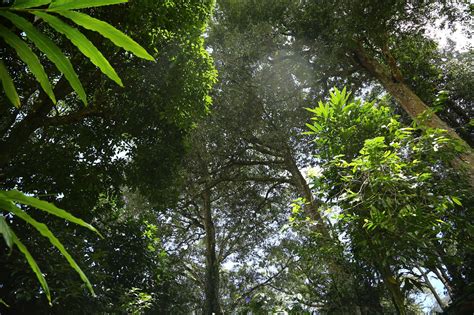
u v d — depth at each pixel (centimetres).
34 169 772
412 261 413
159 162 812
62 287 626
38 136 927
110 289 804
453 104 1287
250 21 1247
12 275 617
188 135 859
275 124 1328
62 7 77
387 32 1209
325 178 434
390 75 1157
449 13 1195
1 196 73
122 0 77
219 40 1321
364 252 428
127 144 836
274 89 1319
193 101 760
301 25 1156
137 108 768
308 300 767
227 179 1506
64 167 796
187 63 732
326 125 446
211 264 1562
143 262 955
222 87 1308
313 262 596
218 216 1808
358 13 1038
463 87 1280
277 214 1656
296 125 1333
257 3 1224
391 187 353
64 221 799
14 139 611
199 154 1361
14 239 74
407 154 411
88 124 837
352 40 1123
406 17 1180
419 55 1341
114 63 700
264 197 1659
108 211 938
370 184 358
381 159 355
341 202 414
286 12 1210
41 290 612
